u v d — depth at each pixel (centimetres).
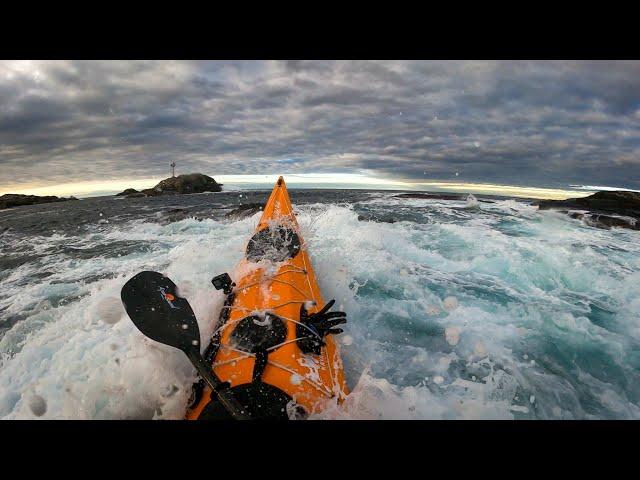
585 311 359
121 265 532
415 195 1499
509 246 549
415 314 346
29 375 252
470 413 210
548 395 242
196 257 456
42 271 516
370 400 191
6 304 405
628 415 225
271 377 186
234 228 766
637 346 301
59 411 190
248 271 311
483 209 980
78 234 783
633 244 585
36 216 1183
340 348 274
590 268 458
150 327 202
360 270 441
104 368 203
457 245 567
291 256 333
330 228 607
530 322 336
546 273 446
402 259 495
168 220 938
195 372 201
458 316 343
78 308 357
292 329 222
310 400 177
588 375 264
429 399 223
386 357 280
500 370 265
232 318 245
